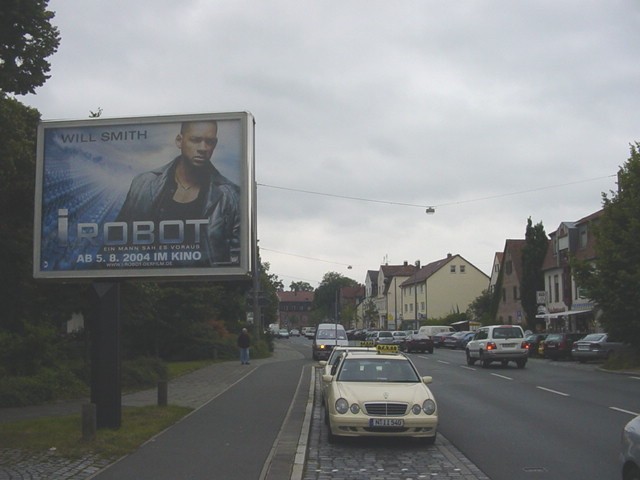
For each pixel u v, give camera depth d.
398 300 118.06
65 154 14.12
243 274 13.62
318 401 19.80
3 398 17.55
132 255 13.78
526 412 16.95
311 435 13.88
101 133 14.12
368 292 143.62
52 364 21.31
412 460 11.26
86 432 11.80
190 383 25.06
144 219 13.88
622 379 26.83
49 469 9.97
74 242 13.92
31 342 20.19
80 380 21.31
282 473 9.87
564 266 57.84
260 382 25.44
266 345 49.25
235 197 13.80
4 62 12.66
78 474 9.70
